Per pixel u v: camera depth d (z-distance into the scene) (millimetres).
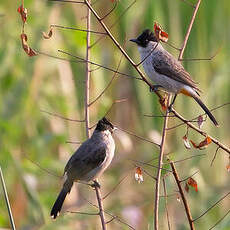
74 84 14219
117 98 15062
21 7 8766
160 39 9414
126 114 15094
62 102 14078
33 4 13711
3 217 11922
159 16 14328
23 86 13680
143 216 13016
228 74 14664
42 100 14008
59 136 13391
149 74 11914
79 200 13062
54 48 13875
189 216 8648
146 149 14352
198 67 14648
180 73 11633
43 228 11695
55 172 13336
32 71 13648
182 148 13711
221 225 10836
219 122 14453
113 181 14148
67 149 13945
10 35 13797
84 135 14078
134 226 12758
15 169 12914
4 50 13734
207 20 14844
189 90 11641
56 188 13312
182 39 14695
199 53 14727
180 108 14172
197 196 13391
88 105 9938
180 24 14594
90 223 12461
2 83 13883
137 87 14750
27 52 8836
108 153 10961
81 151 10797
